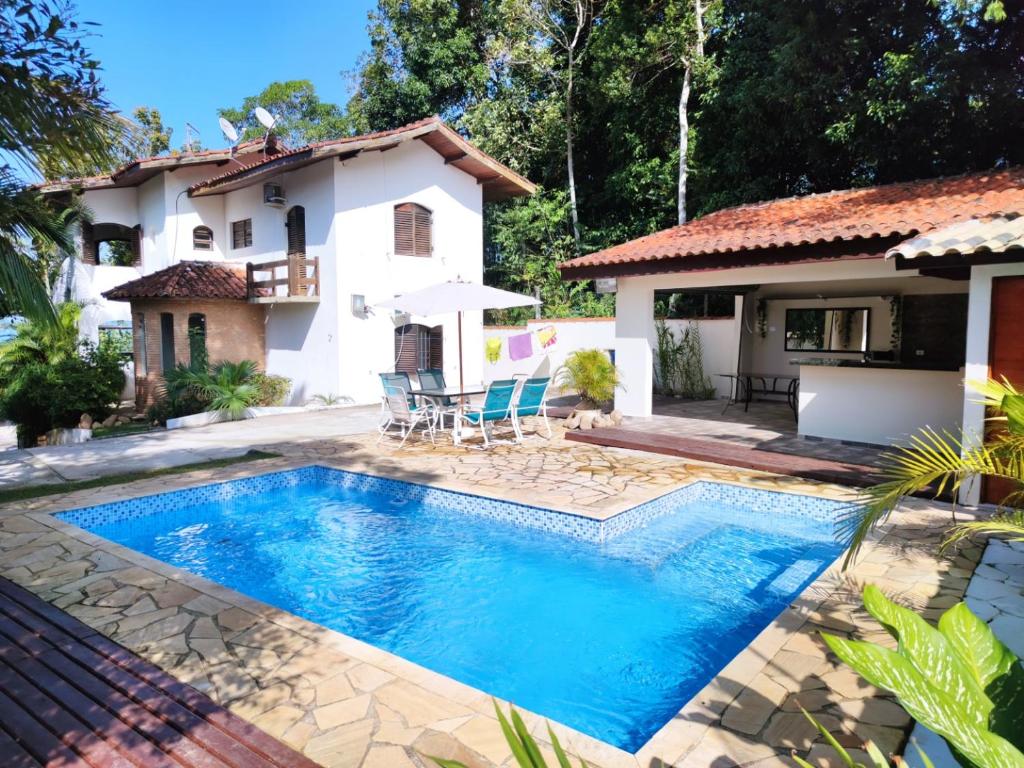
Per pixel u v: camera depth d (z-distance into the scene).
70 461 9.49
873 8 14.31
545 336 18.62
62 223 7.36
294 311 16.64
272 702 3.26
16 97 4.43
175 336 16.06
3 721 3.15
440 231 17.47
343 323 15.47
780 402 14.91
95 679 3.52
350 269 15.53
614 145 22.25
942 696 1.36
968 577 4.76
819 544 6.32
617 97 20.17
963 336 13.17
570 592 5.41
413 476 8.29
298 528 7.20
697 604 5.15
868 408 9.00
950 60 13.11
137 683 3.46
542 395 10.99
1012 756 1.24
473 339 18.62
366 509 7.87
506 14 22.55
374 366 16.16
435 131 15.59
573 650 4.48
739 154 17.88
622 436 10.25
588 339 17.75
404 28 25.25
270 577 5.86
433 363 17.70
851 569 4.95
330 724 3.06
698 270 9.87
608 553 6.21
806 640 3.84
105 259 28.77
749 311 15.51
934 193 10.11
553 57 23.05
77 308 16.16
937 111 13.90
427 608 5.18
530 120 24.27
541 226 22.89
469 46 25.17
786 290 14.67
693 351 16.00
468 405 12.30
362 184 15.65
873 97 14.27
